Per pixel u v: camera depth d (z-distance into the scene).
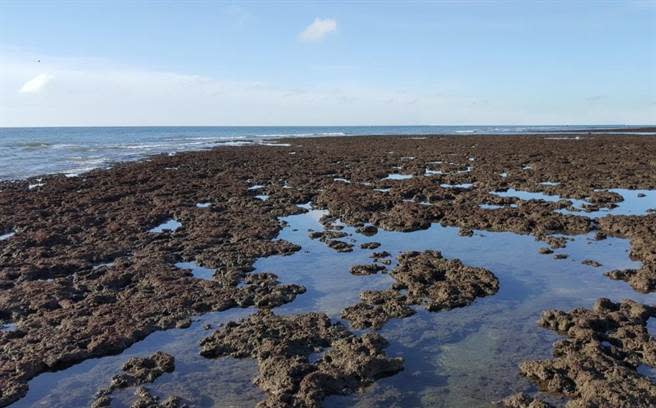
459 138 72.12
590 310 9.73
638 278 11.39
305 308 10.48
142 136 113.75
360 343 8.55
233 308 10.57
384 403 7.08
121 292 11.30
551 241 14.95
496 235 16.08
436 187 23.95
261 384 7.60
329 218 18.62
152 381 7.75
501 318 9.84
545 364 7.70
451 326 9.52
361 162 37.50
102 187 25.47
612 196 21.03
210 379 7.81
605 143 51.44
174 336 9.31
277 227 17.03
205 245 15.02
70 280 12.21
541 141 58.09
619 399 6.68
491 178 26.80
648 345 8.19
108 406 7.13
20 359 8.34
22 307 10.54
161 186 26.06
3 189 24.91
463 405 6.99
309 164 36.22
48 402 7.33
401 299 10.68
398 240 15.66
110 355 8.68
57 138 98.94
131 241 15.55
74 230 16.84
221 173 31.27
